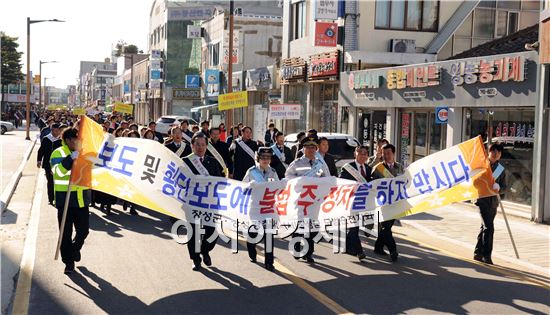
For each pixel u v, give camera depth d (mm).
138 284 8453
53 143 15172
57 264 9500
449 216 15234
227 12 50062
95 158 8617
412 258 10531
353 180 10078
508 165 16359
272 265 9422
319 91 29562
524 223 14383
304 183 9609
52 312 7211
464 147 9422
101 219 13898
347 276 9141
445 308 7598
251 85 38500
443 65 18422
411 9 26516
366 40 26078
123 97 101688
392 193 9570
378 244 10789
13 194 18047
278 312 7328
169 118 43344
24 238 11547
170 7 65562
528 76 15109
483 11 26578
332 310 7438
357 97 23719
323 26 25609
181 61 65562
